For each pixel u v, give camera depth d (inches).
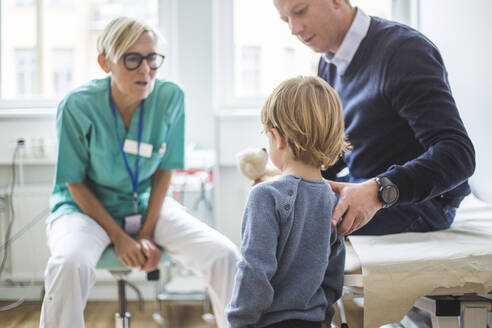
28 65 119.8
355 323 79.2
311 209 46.2
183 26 114.3
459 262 51.1
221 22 119.7
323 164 48.3
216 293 73.3
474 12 82.0
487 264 51.0
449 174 52.6
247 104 121.0
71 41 119.5
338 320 60.6
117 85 77.0
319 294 46.9
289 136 46.8
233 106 121.3
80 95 78.3
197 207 113.9
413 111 57.6
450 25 90.7
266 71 122.0
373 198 51.7
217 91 118.3
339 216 49.4
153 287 114.7
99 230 75.0
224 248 73.8
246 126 113.7
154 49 75.4
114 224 76.2
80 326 65.1
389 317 50.2
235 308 44.6
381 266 51.0
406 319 78.1
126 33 73.3
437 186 52.5
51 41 119.4
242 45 121.1
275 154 49.3
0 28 118.4
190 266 77.1
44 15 118.9
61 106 78.0
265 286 43.2
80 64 119.9
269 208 44.8
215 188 112.4
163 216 80.6
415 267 50.9
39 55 119.4
